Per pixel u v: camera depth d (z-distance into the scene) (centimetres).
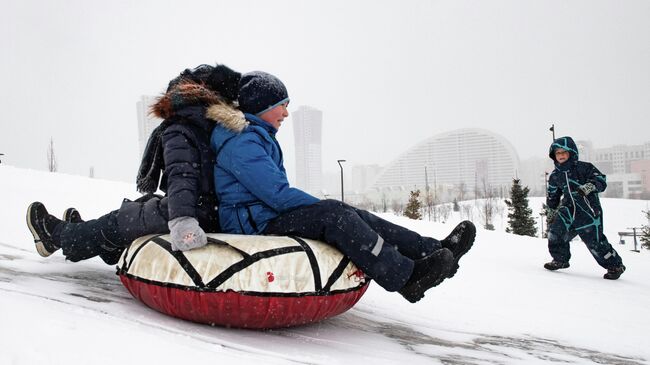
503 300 442
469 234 302
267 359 209
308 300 256
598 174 606
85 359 168
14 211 619
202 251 255
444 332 329
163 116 300
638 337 349
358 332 300
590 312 417
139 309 271
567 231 620
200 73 330
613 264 589
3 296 222
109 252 340
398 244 304
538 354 294
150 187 324
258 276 247
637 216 3344
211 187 297
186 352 191
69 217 360
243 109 321
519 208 2177
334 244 278
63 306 235
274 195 286
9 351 164
